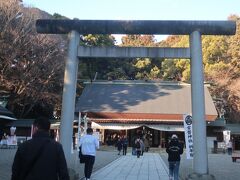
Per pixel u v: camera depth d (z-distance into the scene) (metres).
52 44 42.34
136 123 43.62
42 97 42.34
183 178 15.01
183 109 45.75
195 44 13.77
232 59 57.00
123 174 16.50
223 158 31.70
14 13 40.03
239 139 46.72
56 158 4.50
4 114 21.73
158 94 49.50
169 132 44.75
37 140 4.54
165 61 62.44
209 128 44.56
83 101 47.03
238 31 58.47
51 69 42.25
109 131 44.91
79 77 55.91
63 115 13.66
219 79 53.72
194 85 13.67
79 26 13.97
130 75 63.44
